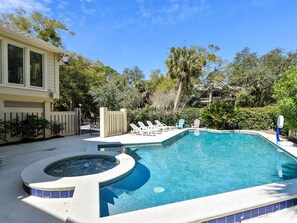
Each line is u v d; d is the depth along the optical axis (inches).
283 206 146.8
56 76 480.1
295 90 363.9
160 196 183.9
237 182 219.0
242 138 521.0
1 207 142.3
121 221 115.0
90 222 114.3
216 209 128.2
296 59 1074.7
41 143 384.5
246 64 1241.4
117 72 1608.0
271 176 238.2
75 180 175.6
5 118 373.7
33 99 425.7
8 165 239.0
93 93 722.8
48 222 122.5
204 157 327.0
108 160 264.1
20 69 397.7
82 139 435.2
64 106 828.0
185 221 115.2
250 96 944.9
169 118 718.5
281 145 368.8
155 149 386.9
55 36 727.7
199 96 1186.0
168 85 1060.5
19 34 369.4
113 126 509.7
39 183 166.6
